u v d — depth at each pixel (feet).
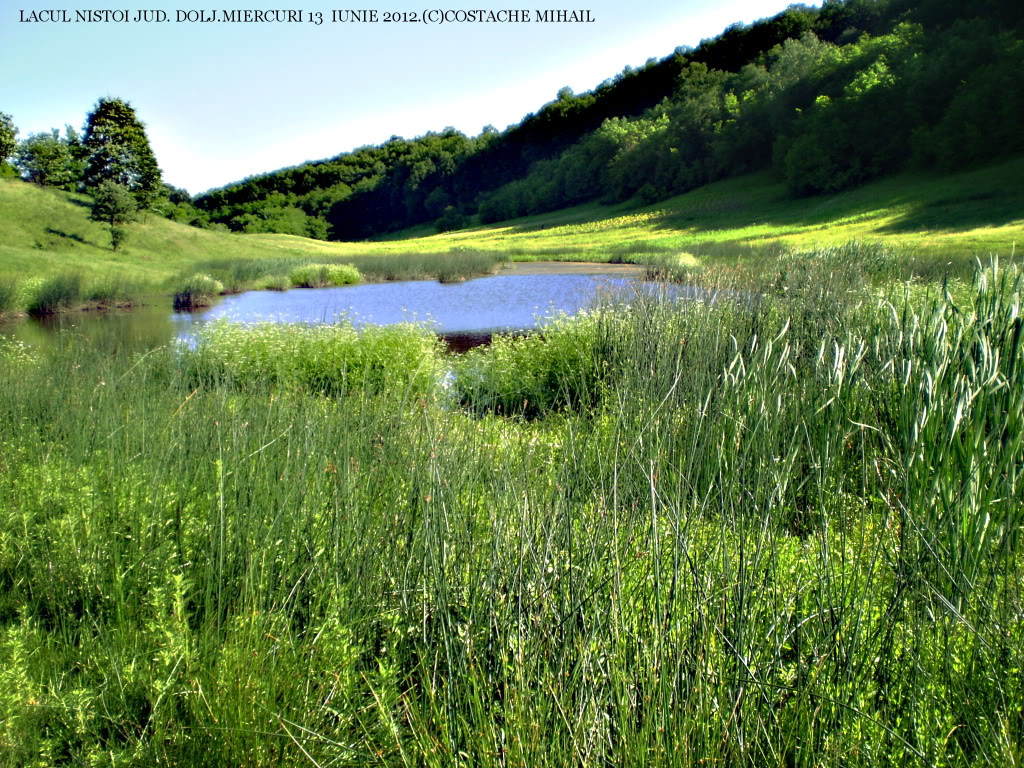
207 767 5.74
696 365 12.37
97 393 14.82
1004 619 5.85
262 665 6.38
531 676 5.53
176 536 9.30
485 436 9.25
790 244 76.89
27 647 7.32
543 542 6.48
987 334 9.63
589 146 237.25
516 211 262.67
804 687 5.41
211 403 12.93
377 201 334.44
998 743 4.99
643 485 7.78
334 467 9.12
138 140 145.69
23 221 113.60
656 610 5.50
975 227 74.38
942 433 8.29
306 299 72.74
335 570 7.62
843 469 9.36
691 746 5.10
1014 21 149.79
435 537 6.99
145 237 126.41
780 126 176.14
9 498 10.71
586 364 20.71
